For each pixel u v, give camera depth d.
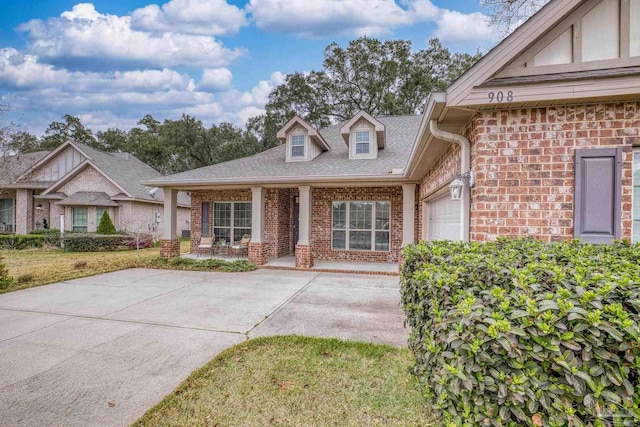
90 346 4.21
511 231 3.72
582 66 3.51
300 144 12.34
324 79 29.30
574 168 3.58
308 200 10.44
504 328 1.70
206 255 13.27
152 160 32.91
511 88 3.52
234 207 13.42
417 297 3.07
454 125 4.54
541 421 1.66
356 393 3.08
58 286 7.83
